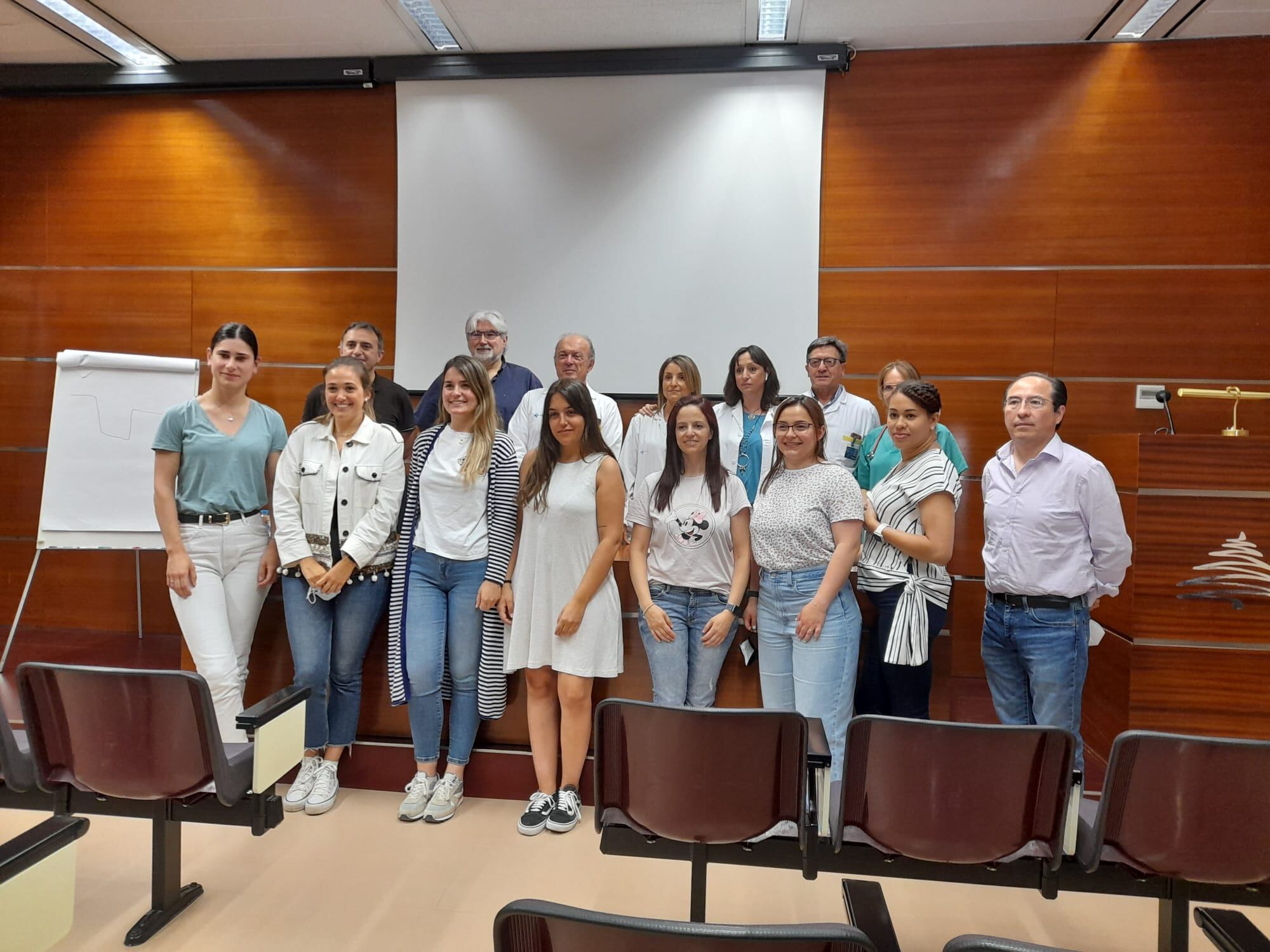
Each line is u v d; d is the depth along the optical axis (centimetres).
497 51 436
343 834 251
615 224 438
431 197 448
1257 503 283
